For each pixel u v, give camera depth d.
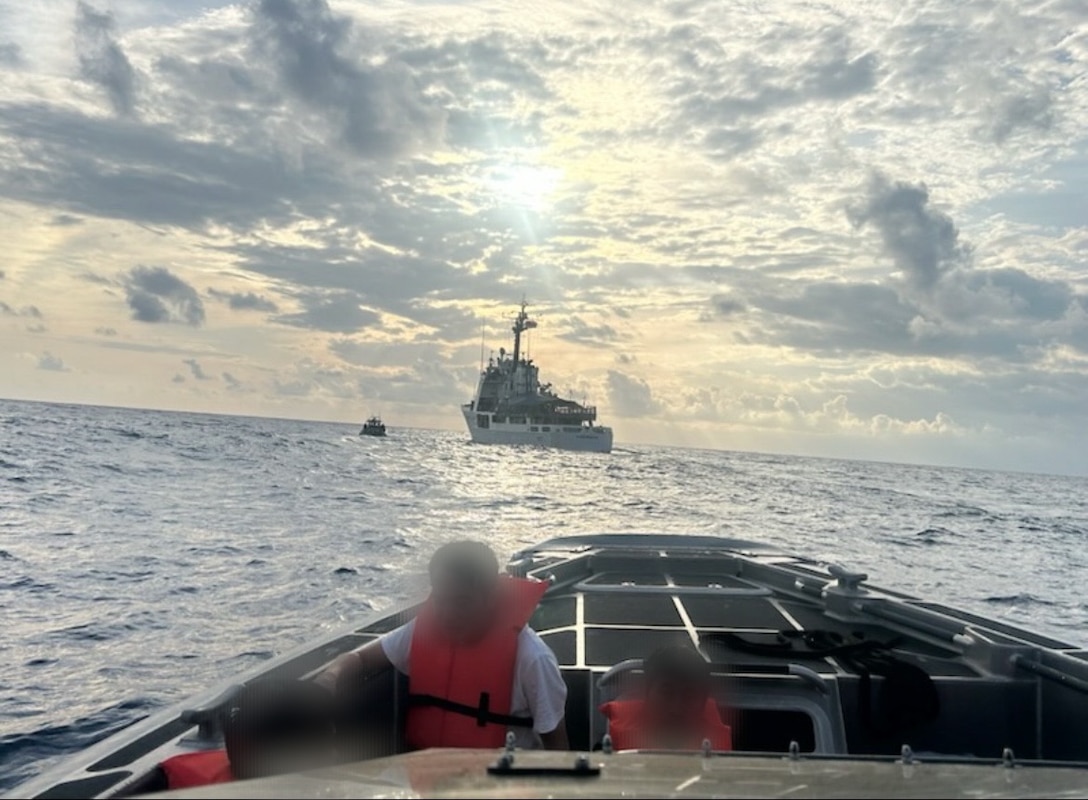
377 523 27.17
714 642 5.00
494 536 24.97
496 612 3.84
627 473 72.81
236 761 2.90
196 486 36.34
